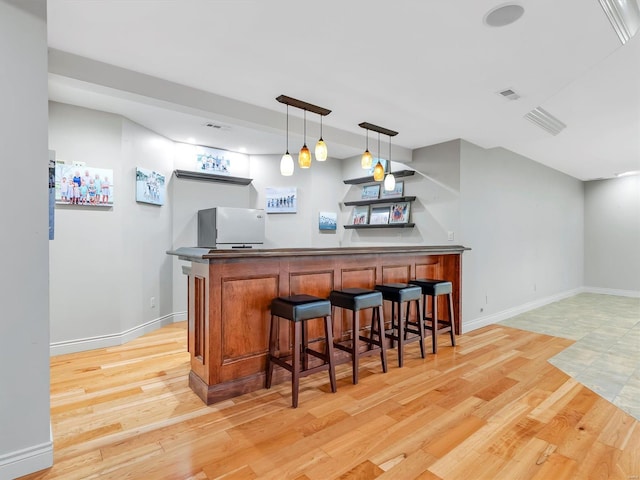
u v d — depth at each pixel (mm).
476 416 2270
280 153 5570
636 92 3135
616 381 2852
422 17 1946
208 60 2469
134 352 3521
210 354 2432
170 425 2146
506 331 4430
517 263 5477
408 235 4895
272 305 2631
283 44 2252
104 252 3678
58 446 1925
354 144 4199
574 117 3768
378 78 2729
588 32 2076
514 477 1689
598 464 1789
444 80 2748
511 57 2385
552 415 2289
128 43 2250
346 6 1855
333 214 5969
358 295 2805
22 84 1661
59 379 2848
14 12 1639
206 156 5105
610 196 7371
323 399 2494
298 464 1780
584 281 7684
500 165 5059
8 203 1630
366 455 1857
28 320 1687
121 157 3805
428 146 4625
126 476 1687
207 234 4789
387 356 3451
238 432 2070
